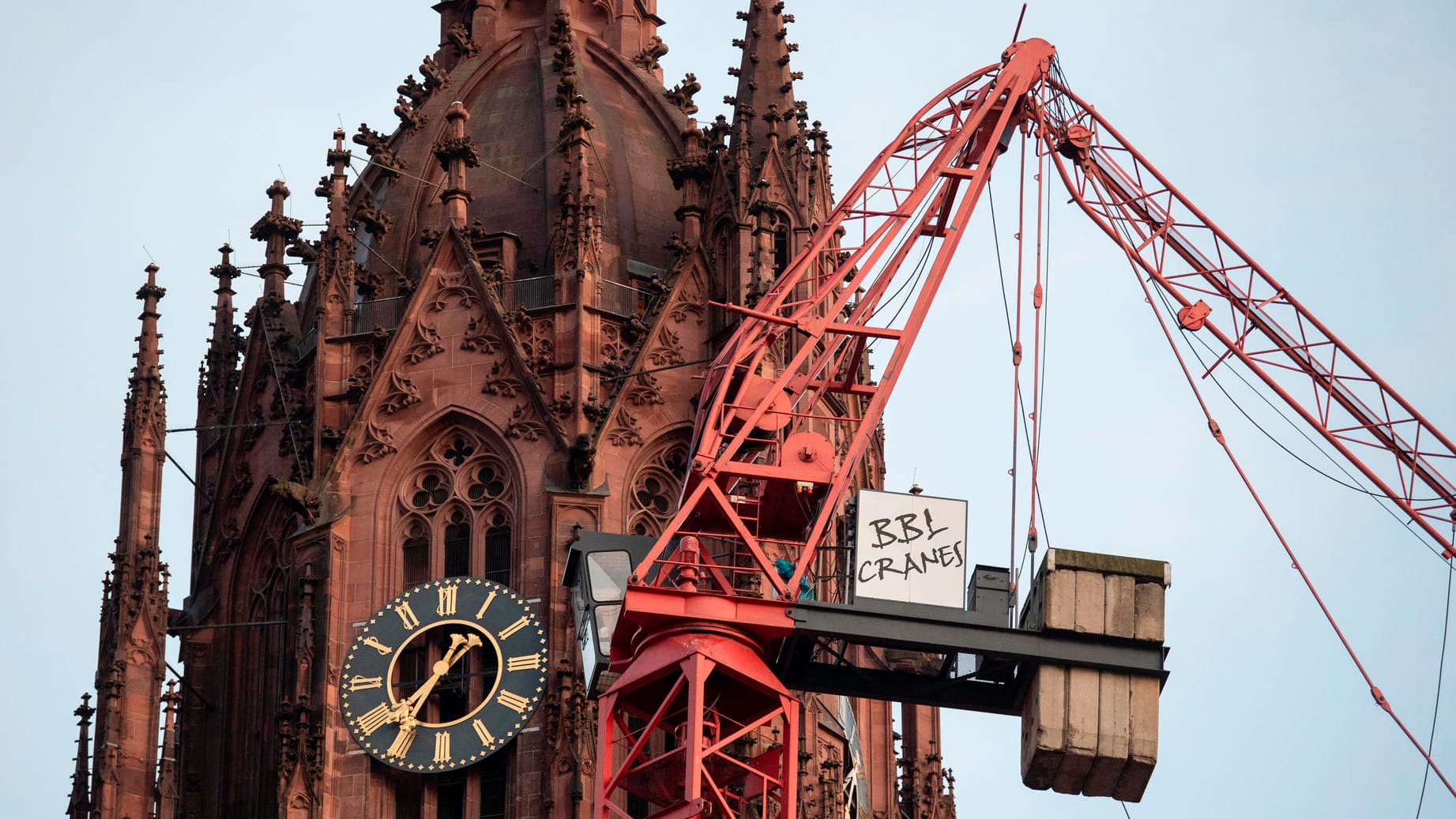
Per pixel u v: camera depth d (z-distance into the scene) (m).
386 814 198.62
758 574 197.12
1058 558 187.62
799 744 196.00
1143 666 186.12
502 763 199.12
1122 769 185.62
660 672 185.00
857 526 188.00
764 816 186.38
